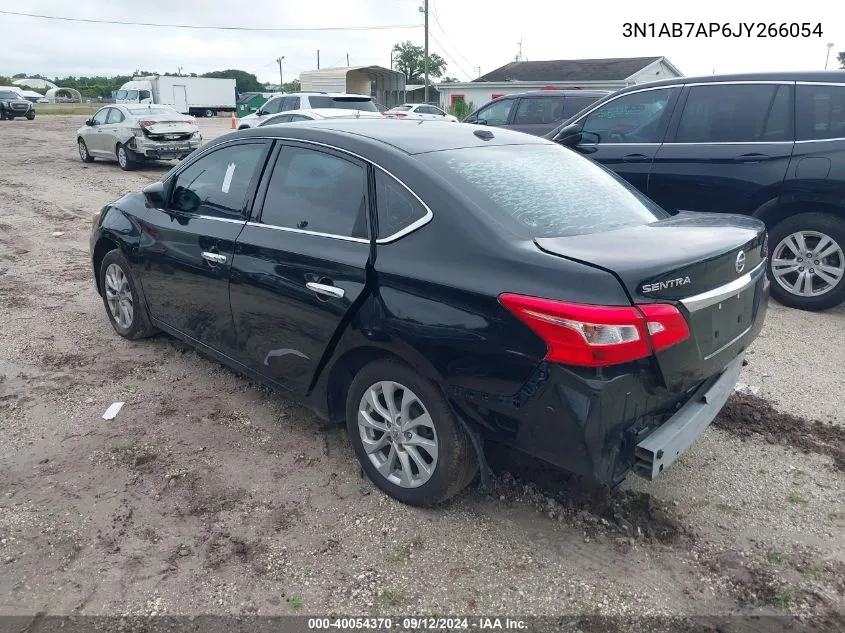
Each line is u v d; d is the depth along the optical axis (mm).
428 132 3848
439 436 3146
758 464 3809
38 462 3766
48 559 3021
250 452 3896
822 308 6301
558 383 2688
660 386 2760
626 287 2613
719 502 3469
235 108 50781
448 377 2975
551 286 2705
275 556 3064
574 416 2672
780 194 6223
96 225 5477
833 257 6199
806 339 5660
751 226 3418
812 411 4406
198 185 4465
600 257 2750
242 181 4121
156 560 3027
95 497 3459
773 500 3486
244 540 3162
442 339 2957
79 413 4320
